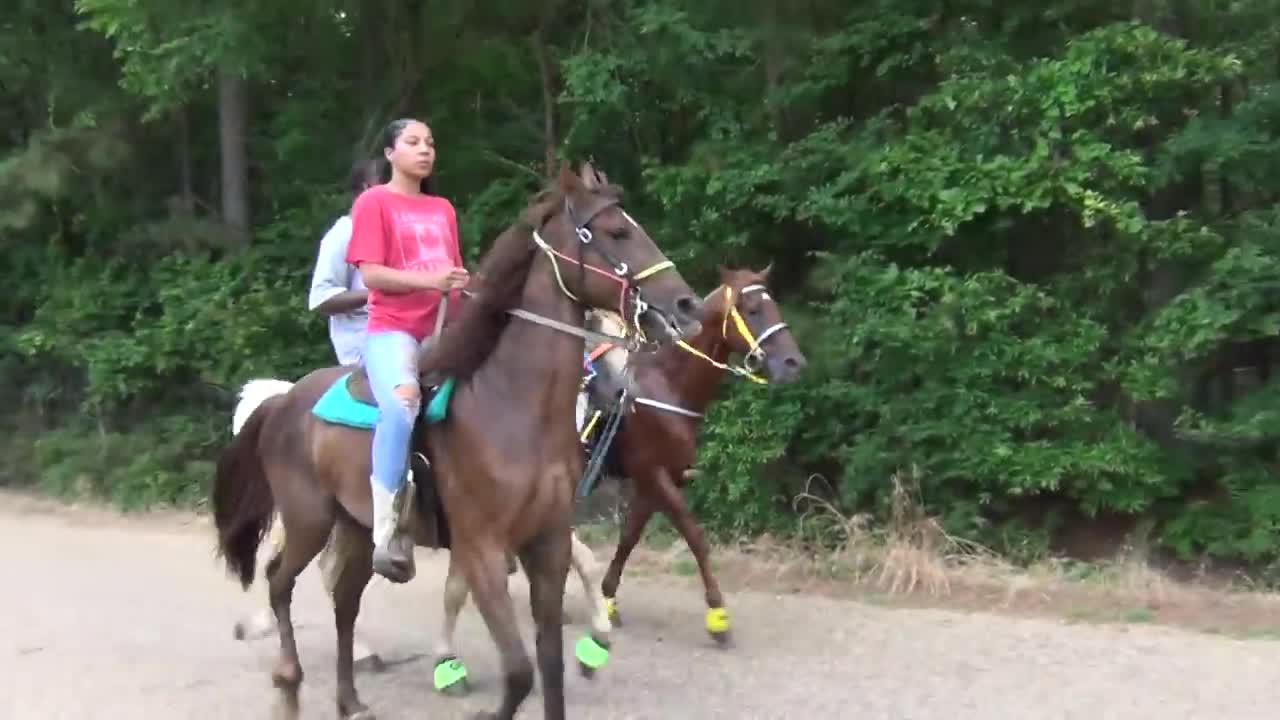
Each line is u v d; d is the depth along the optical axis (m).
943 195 7.47
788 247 9.09
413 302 4.30
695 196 8.68
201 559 8.29
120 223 11.15
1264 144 7.19
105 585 7.47
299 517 4.75
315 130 10.62
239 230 10.73
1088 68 7.25
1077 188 7.16
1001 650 5.94
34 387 11.78
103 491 10.64
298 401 4.85
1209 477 7.80
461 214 9.84
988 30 8.42
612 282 3.86
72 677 5.50
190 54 8.56
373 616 6.77
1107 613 6.69
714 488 8.43
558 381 4.00
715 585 6.16
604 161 9.56
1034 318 7.77
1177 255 7.40
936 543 7.71
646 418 6.15
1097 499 7.55
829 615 6.75
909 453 7.96
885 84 8.88
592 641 5.40
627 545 6.51
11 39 10.55
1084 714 4.92
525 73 10.34
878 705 5.06
